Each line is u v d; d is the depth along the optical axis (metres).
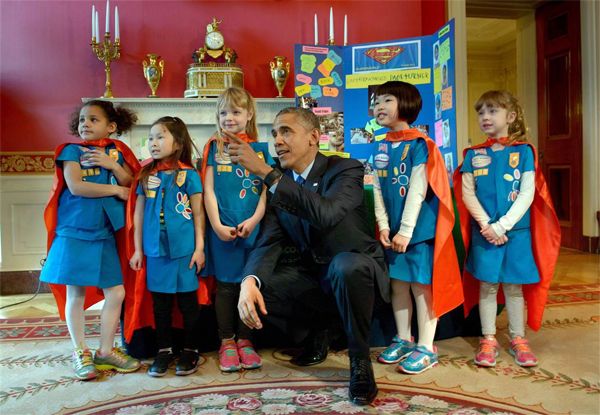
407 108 2.23
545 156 5.77
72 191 2.12
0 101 4.22
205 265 2.26
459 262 2.47
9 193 4.12
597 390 1.89
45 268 2.13
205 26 4.59
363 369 1.83
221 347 2.24
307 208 1.83
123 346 2.40
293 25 4.71
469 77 10.29
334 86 3.38
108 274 2.16
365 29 4.80
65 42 4.34
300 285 2.08
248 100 2.27
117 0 4.46
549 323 2.77
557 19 5.50
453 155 3.00
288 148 2.01
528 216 2.22
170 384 2.03
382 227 2.22
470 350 2.37
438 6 4.68
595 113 5.04
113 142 2.31
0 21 4.24
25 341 2.68
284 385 1.99
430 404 1.79
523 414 1.70
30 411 1.80
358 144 3.36
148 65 4.37
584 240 5.24
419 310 2.18
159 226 2.15
